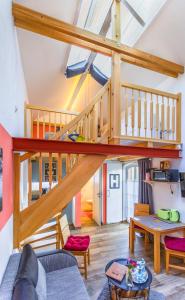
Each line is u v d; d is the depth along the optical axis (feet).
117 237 14.84
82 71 12.34
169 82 13.03
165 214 11.91
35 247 10.28
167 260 9.59
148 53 11.51
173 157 11.31
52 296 5.92
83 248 9.42
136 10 10.67
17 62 8.94
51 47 10.72
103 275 9.47
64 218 11.54
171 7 9.58
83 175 8.52
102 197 18.54
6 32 6.12
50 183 8.07
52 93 16.06
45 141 7.95
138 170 16.46
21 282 4.64
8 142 6.41
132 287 6.24
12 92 7.30
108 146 9.04
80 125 10.64
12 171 7.30
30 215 7.64
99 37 9.17
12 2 7.44
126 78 15.08
